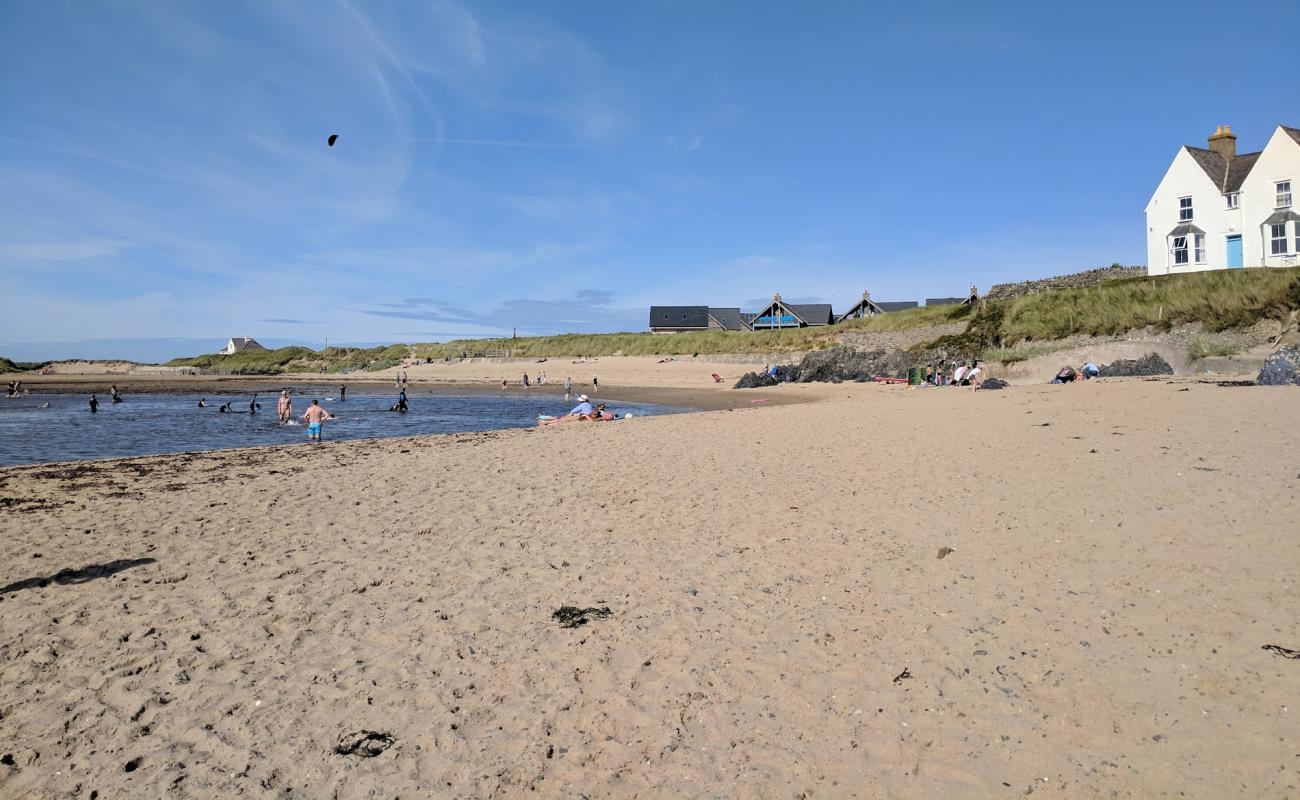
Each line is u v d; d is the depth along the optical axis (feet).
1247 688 13.15
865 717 13.25
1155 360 88.74
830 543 23.84
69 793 11.65
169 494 37.37
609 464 42.47
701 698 14.25
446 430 92.73
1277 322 88.43
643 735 13.03
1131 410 48.24
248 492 37.42
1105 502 25.55
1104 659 14.61
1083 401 56.24
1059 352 105.40
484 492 35.24
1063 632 15.92
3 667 16.30
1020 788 11.01
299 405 142.31
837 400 97.14
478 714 13.96
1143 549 20.42
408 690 14.96
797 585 20.13
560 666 15.85
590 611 18.97
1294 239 112.27
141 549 26.07
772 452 44.34
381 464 46.68
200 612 19.57
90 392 203.92
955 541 22.89
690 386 171.22
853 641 16.31
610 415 83.61
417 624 18.43
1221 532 21.09
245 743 13.10
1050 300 128.67
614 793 11.37
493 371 249.55
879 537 24.06
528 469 41.78
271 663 16.34
